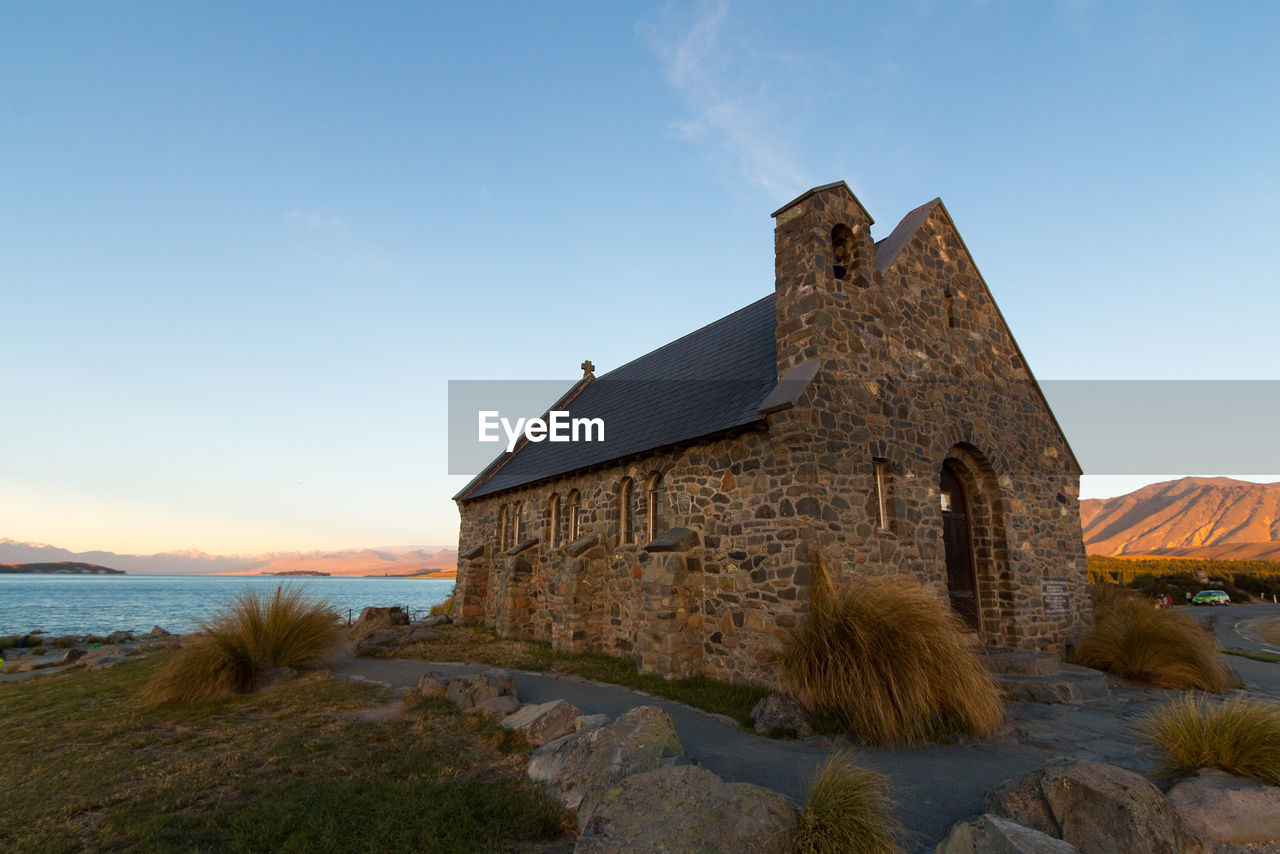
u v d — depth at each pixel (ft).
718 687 35.22
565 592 50.14
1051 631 45.55
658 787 15.90
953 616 29.71
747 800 15.17
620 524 49.80
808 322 37.04
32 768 23.12
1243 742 19.06
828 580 31.71
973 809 18.70
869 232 41.68
